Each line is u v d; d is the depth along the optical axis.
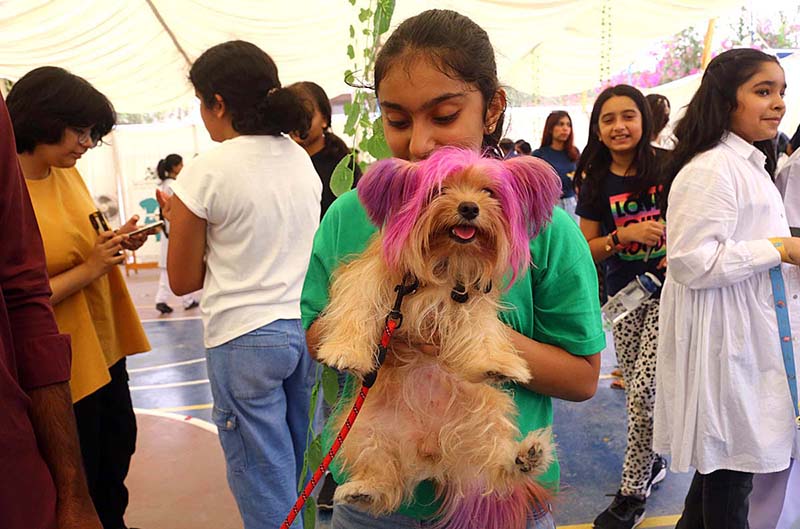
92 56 7.20
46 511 1.26
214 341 2.29
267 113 2.30
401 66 1.18
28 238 1.36
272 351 2.25
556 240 1.32
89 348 2.42
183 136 13.77
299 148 2.48
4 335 1.25
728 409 2.17
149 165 13.73
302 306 1.50
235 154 2.24
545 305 1.35
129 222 2.50
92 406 2.49
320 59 8.80
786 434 2.15
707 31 9.07
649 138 3.16
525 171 1.18
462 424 1.30
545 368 1.29
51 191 2.36
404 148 1.26
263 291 2.26
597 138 3.29
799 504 2.47
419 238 1.15
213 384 2.33
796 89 7.63
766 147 2.45
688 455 2.24
